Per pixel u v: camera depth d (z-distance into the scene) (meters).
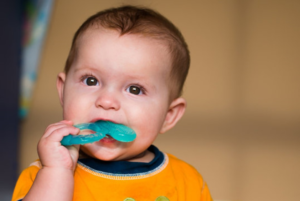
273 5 2.78
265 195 2.65
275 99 2.73
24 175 0.89
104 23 0.94
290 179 2.65
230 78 2.74
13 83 2.13
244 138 2.69
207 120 2.70
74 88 0.90
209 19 2.78
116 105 0.86
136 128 0.89
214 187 2.65
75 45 0.96
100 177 0.89
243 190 2.65
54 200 0.77
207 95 2.72
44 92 2.65
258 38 2.77
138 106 0.89
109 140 0.88
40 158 0.80
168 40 0.98
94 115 0.86
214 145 2.68
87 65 0.89
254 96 2.73
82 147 0.89
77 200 0.85
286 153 2.68
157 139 2.66
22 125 2.60
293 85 2.74
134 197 0.88
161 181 0.94
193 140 2.68
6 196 1.98
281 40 2.77
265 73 2.75
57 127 0.82
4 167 1.98
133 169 0.92
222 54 2.76
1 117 1.95
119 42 0.90
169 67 0.97
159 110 0.94
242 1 2.78
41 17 2.31
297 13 2.78
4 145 1.99
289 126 2.70
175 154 2.66
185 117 2.69
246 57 2.76
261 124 2.70
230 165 2.67
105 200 0.86
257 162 2.67
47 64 2.67
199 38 2.77
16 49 2.18
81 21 2.72
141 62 0.90
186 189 0.99
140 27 0.94
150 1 2.75
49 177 0.78
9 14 2.09
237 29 2.77
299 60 2.75
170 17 2.77
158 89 0.94
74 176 0.88
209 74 2.74
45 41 2.42
